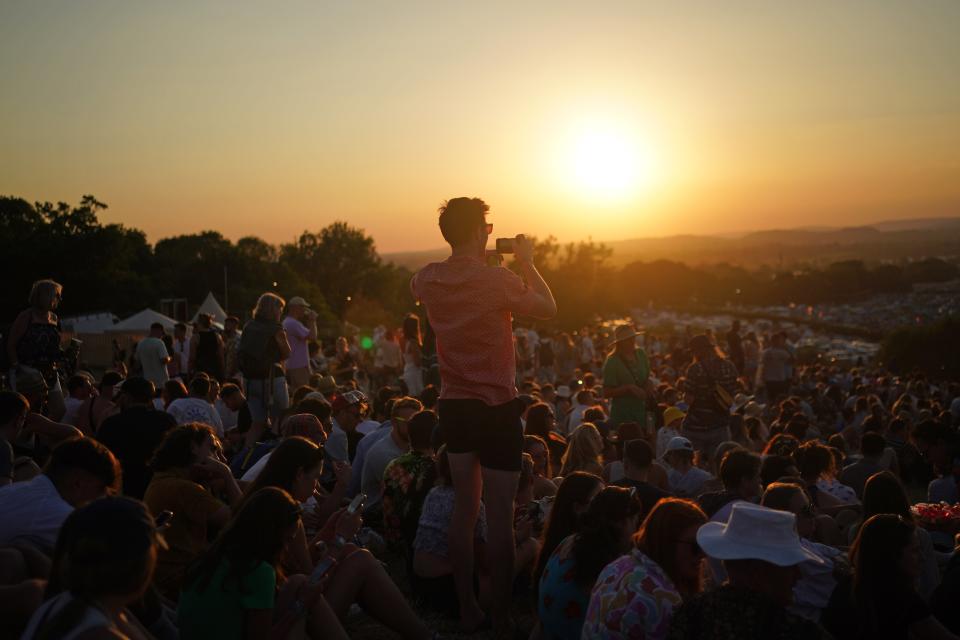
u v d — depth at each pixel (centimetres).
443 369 455
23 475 610
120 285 7362
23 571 419
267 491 390
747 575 347
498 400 448
